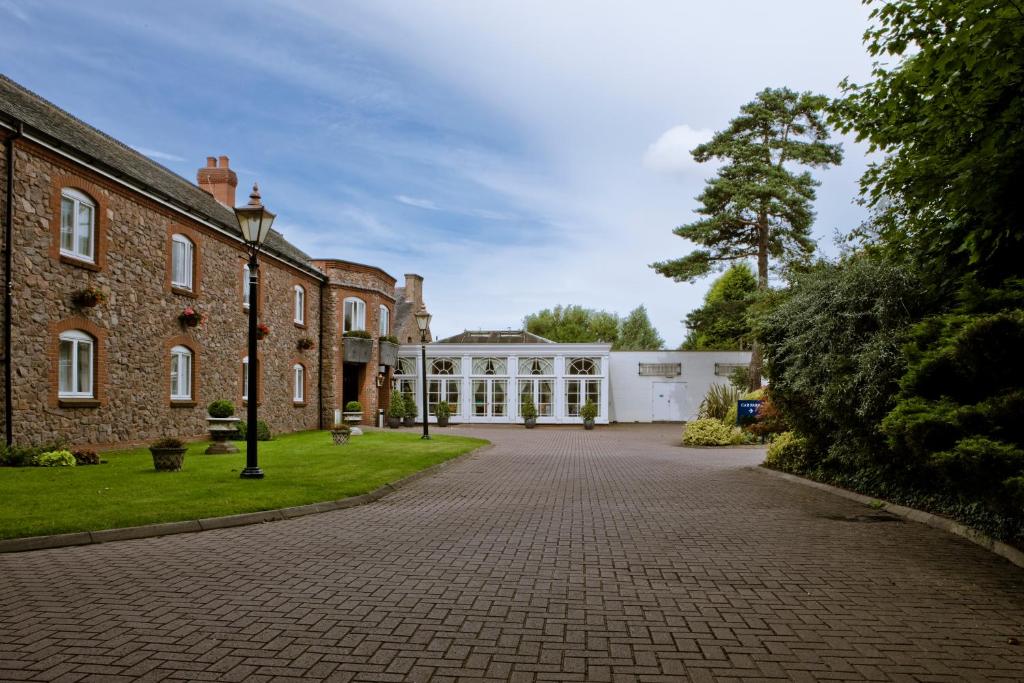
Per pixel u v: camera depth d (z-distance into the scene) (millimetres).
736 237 34156
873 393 9500
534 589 5344
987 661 3916
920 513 8586
